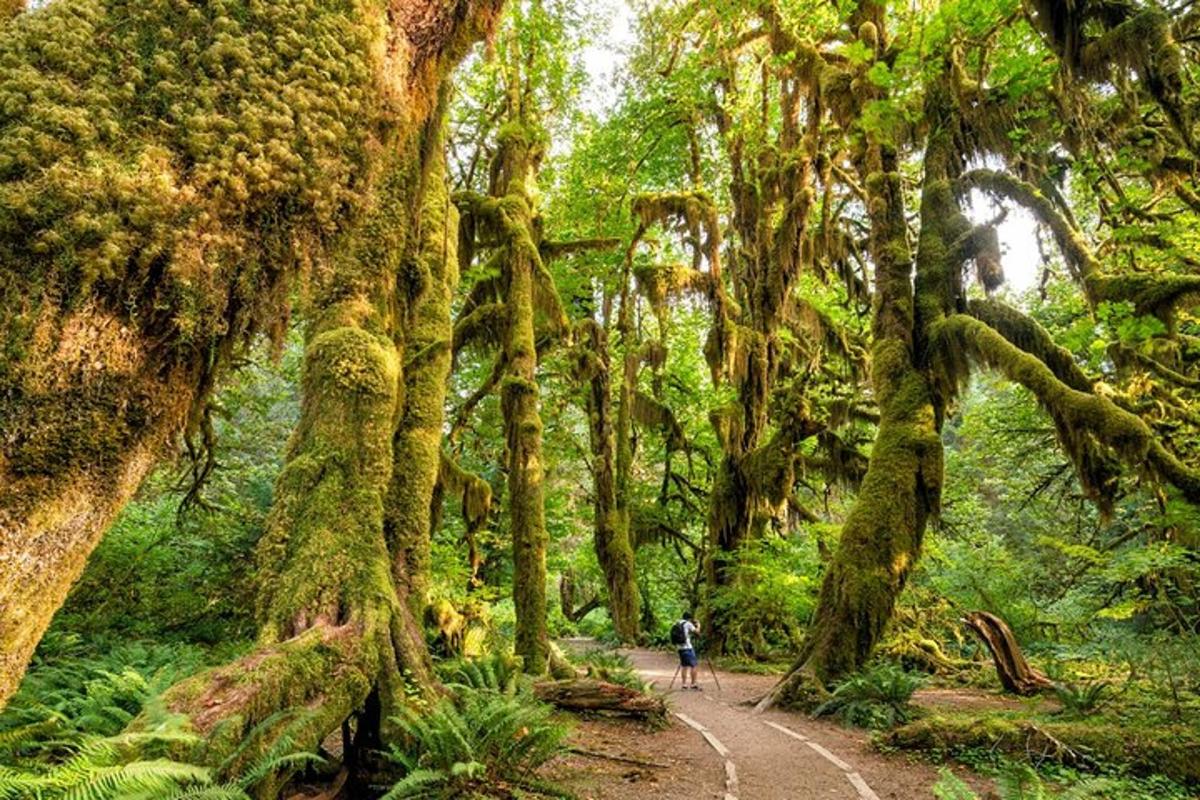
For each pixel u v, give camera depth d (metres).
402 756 5.24
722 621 20.92
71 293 1.84
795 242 17.86
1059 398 10.87
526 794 5.63
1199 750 7.24
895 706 10.20
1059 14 9.62
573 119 21.61
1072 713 9.12
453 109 18.58
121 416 1.98
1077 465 10.84
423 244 9.48
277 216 2.33
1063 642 14.98
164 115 2.10
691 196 19.98
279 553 6.06
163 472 13.64
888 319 13.84
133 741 3.49
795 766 7.90
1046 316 19.27
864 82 14.10
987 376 15.62
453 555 15.23
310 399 6.75
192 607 13.43
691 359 26.80
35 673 7.74
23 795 2.87
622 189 22.33
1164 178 10.86
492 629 14.91
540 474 13.20
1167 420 12.35
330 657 5.19
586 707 9.94
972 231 13.59
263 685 4.64
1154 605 10.38
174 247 2.01
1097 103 11.80
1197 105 9.89
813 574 20.09
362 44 2.64
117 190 1.92
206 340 2.21
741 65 22.62
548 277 15.10
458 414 19.47
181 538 14.20
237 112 2.22
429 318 8.99
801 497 28.02
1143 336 9.12
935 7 12.55
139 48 2.13
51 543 1.82
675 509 27.91
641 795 6.59
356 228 2.71
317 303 6.97
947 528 19.97
